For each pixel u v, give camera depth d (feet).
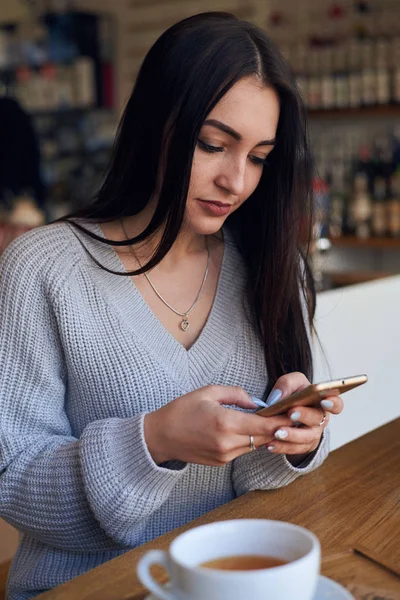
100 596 2.57
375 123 13.64
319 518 3.21
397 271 14.02
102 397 3.78
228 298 4.15
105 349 3.76
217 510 3.30
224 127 3.43
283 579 1.97
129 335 3.80
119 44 17.13
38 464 3.49
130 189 3.95
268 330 4.06
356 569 2.70
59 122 17.19
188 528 3.11
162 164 3.70
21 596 3.76
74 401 3.88
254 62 3.45
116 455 3.24
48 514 3.44
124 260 3.99
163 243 3.67
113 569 2.76
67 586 2.64
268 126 3.56
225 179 3.54
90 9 17.24
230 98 3.43
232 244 4.25
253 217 4.15
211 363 3.97
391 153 12.70
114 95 17.28
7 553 6.52
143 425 3.21
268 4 14.43
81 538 3.47
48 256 3.78
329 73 13.16
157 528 3.85
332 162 13.60
